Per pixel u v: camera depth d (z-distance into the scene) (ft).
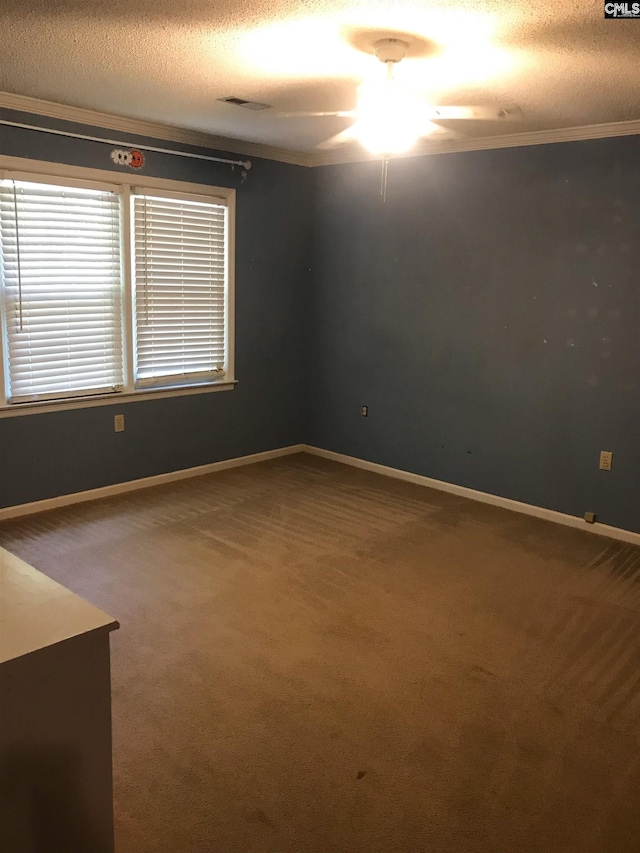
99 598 9.95
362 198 16.08
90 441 13.93
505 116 11.60
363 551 12.01
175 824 6.01
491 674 8.42
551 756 7.03
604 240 12.42
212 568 11.10
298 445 18.38
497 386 14.34
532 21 7.31
